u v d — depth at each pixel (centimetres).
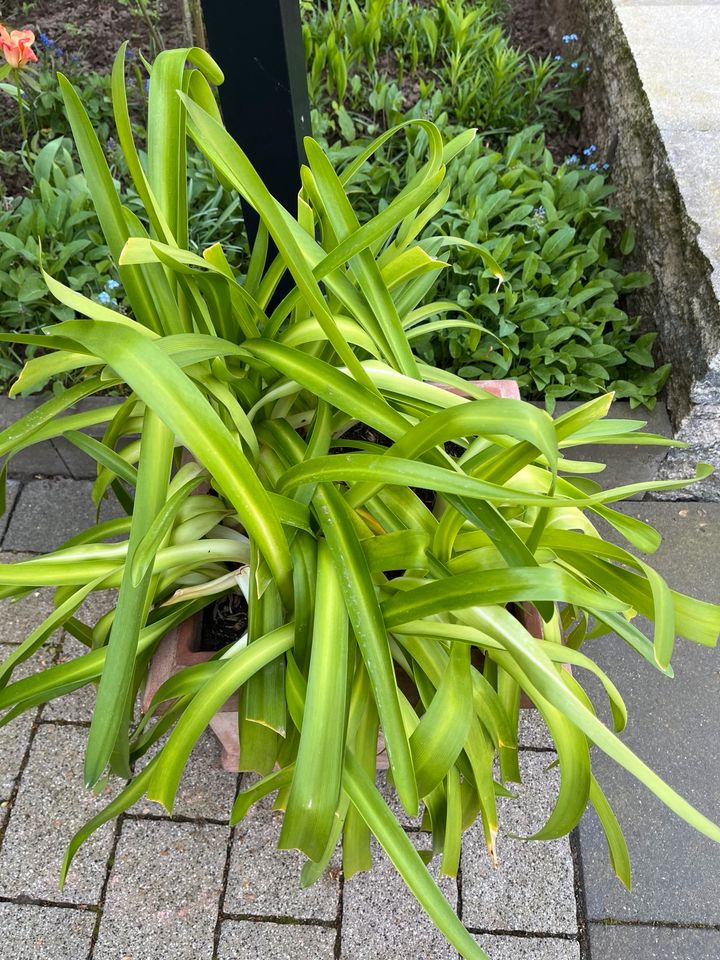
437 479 76
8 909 124
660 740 143
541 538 89
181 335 85
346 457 83
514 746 92
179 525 98
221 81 97
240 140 112
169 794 76
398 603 81
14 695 83
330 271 86
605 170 205
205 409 69
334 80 225
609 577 88
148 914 123
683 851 131
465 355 169
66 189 185
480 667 100
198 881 126
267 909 124
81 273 169
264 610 89
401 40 246
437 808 91
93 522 169
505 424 72
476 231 171
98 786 116
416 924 123
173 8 247
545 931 123
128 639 75
